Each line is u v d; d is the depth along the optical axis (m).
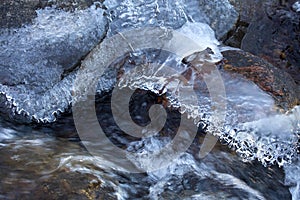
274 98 2.76
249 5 3.24
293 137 2.73
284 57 3.26
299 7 3.40
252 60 2.88
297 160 2.73
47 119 2.78
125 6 2.89
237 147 2.72
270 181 2.66
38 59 2.76
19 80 2.77
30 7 2.75
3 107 2.77
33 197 2.42
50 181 2.47
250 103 2.74
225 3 3.11
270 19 3.33
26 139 2.67
